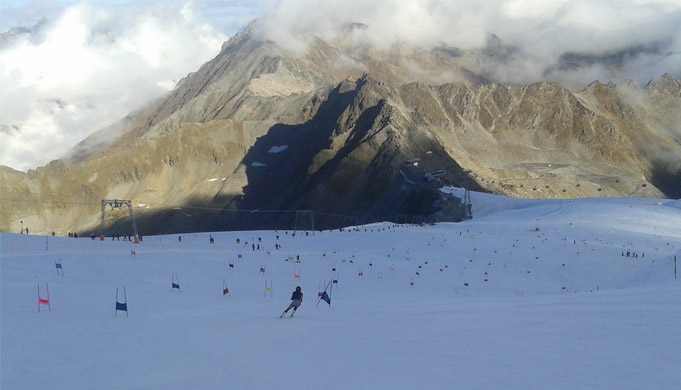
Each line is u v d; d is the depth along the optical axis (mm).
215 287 51375
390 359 20875
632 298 33812
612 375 17891
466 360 20328
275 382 18328
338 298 49594
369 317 31609
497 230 123062
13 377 19578
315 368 19891
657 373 17922
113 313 34594
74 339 25750
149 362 21312
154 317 32969
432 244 102188
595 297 36500
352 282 64812
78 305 37281
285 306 39656
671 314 26797
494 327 26328
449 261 88562
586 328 24984
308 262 76625
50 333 27250
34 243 71750
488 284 73188
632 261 87000
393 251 95688
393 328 27219
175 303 40594
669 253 93188
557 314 29219
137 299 41594
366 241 105500
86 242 78438
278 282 58156
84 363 21344
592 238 110875
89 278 50219
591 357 20062
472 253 95312
